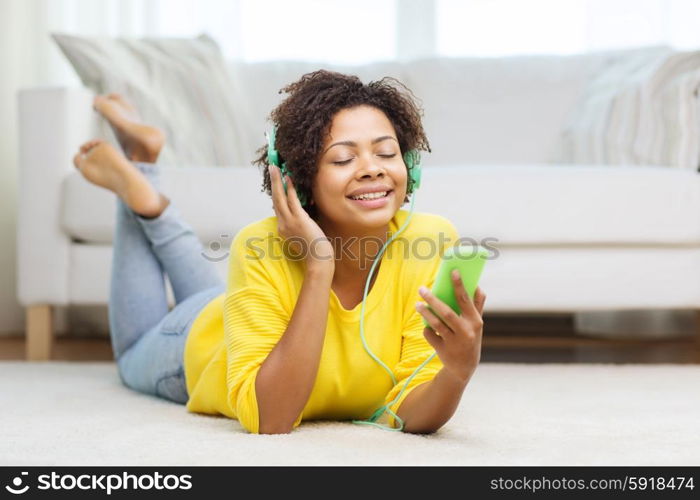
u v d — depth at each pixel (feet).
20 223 10.59
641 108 12.05
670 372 9.03
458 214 10.26
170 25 14.65
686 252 10.39
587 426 5.65
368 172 4.95
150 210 7.29
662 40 14.14
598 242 10.30
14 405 6.57
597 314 14.42
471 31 14.71
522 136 13.30
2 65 14.61
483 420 5.85
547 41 14.60
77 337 14.44
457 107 13.47
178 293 7.59
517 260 10.24
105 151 7.23
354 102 5.08
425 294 4.39
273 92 13.56
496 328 15.16
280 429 5.07
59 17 14.73
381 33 14.76
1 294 14.61
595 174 10.30
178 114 12.15
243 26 14.73
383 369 5.31
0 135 14.60
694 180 10.43
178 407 6.47
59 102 10.62
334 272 5.37
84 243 10.67
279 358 4.94
